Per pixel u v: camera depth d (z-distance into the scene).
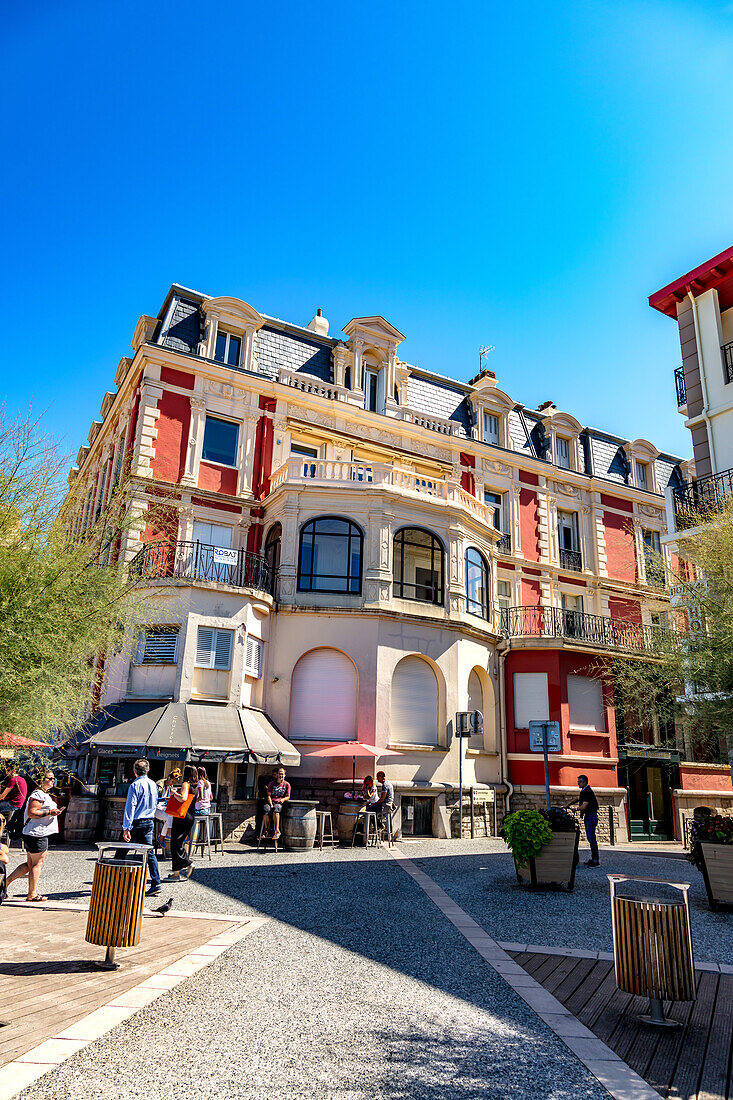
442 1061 4.73
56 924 8.00
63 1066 4.42
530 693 22.02
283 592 19.12
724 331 18.91
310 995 5.89
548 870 10.89
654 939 5.39
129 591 9.31
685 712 14.12
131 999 5.63
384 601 19.27
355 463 20.48
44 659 7.31
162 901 9.33
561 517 28.62
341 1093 4.24
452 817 18.97
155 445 20.00
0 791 10.22
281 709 18.23
